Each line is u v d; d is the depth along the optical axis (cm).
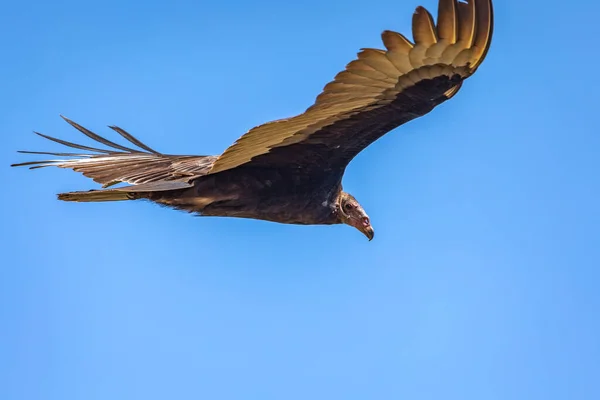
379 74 1121
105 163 1354
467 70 1114
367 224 1388
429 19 1070
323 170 1233
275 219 1270
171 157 1370
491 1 1070
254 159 1220
